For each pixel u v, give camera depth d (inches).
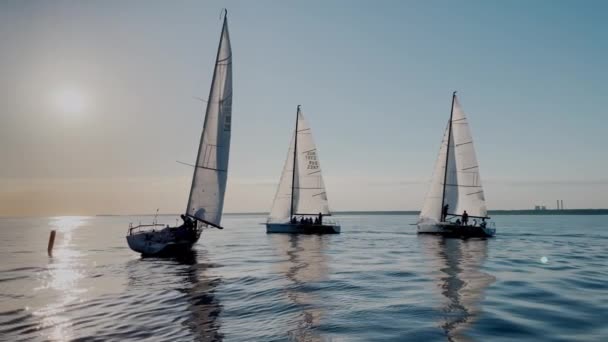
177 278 807.1
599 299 558.3
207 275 834.2
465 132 1814.7
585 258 1045.8
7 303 608.4
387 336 404.5
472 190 1791.3
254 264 993.5
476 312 490.9
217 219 1224.8
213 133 1234.6
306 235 1987.0
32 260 1208.2
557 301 546.9
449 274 788.6
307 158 2084.2
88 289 714.2
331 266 925.8
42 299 636.1
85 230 3855.8
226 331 436.8
